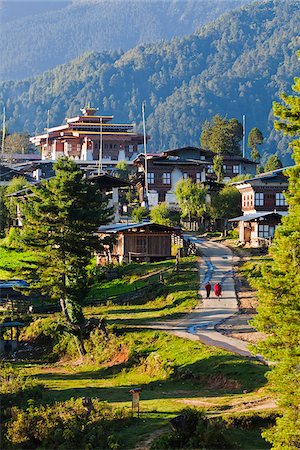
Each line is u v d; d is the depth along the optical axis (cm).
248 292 10062
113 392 6831
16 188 17150
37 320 9956
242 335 8069
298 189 4556
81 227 9556
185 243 13088
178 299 9900
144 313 9600
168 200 18825
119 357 8181
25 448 5459
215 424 4925
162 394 6538
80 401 5950
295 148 4650
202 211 16062
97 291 11169
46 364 8781
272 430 4750
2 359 9031
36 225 9469
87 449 5150
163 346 7869
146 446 4991
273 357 4628
